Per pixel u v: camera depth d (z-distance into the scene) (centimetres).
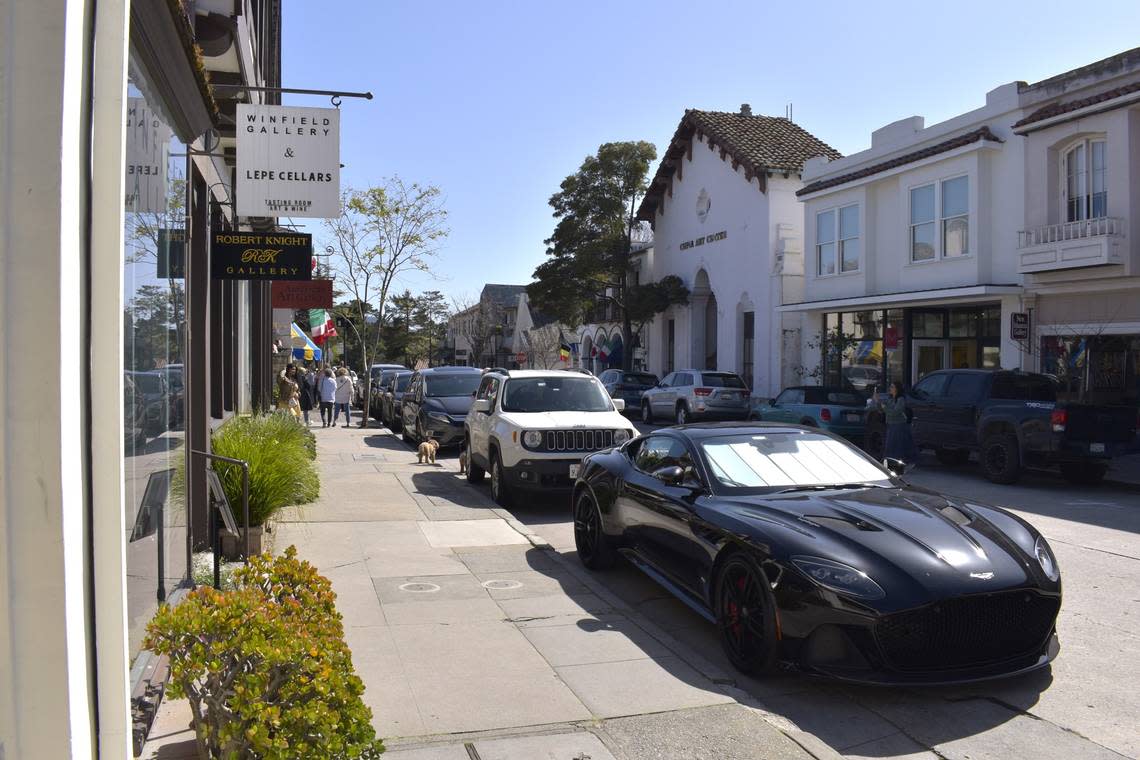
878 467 688
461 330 7275
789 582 501
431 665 524
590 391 1259
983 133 1983
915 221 2252
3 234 219
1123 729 456
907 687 502
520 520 1080
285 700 310
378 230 2580
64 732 227
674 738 427
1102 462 1418
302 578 398
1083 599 709
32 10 220
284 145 823
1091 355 1794
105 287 253
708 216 3334
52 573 225
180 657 325
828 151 3098
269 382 2258
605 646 566
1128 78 1728
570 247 3819
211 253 818
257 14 1386
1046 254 1814
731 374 2525
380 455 1744
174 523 588
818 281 2639
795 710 486
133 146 452
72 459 233
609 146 3775
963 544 516
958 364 2164
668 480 648
